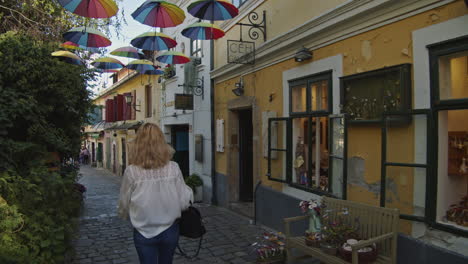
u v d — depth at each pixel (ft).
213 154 29.96
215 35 19.80
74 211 15.52
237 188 27.43
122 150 65.72
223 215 25.04
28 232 10.13
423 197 10.78
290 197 18.35
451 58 10.28
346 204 12.80
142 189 8.33
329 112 15.29
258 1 21.62
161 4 16.62
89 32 18.52
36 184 12.35
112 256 15.80
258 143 22.03
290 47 18.12
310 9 16.70
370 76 12.80
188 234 9.23
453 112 10.75
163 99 43.06
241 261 15.02
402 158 11.44
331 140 14.82
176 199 8.66
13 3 21.48
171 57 24.75
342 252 10.78
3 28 21.22
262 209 21.42
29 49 16.17
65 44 20.95
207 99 30.89
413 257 10.97
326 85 15.69
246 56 22.58
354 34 13.67
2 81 14.87
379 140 12.60
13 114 13.73
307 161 17.44
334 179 14.76
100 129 90.27
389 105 11.96
